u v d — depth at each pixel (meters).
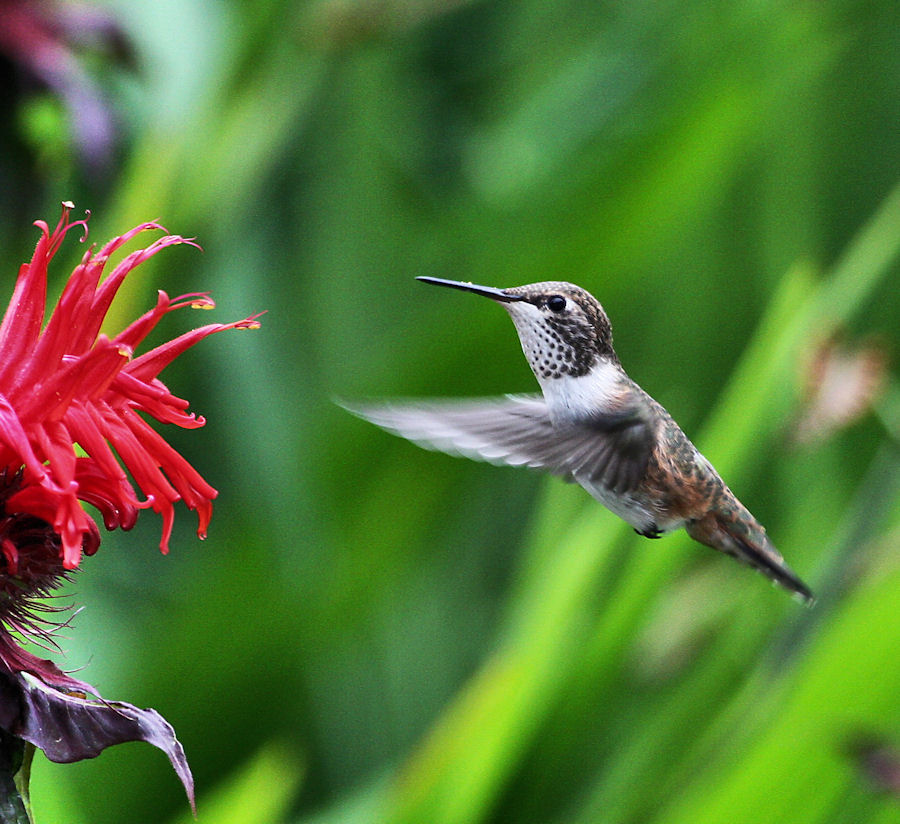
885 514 2.01
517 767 2.04
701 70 2.09
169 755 1.88
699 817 1.99
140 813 2.04
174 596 2.07
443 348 2.04
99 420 1.87
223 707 2.04
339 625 2.06
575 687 2.04
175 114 2.05
